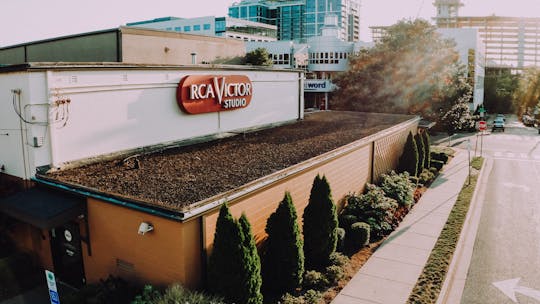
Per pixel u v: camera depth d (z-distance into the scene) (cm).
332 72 6644
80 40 2166
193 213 973
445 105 4112
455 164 3145
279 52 6412
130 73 1595
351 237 1509
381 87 4228
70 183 1187
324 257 1333
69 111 1386
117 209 1081
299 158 1573
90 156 1471
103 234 1130
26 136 1302
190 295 940
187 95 1831
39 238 1306
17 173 1345
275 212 1201
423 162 2658
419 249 1497
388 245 1535
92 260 1175
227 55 2786
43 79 1302
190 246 998
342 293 1182
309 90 6525
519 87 8769
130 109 1609
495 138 4753
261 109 2425
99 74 1478
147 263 1048
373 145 2156
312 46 6631
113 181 1232
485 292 1223
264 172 1352
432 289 1205
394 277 1280
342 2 16000
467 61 6200
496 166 3192
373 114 3409
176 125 1831
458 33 6166
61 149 1369
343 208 1817
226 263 995
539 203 2170
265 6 16175
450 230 1691
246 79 2203
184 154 1664
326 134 2200
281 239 1162
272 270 1177
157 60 2256
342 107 4453
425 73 4097
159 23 9462
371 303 1127
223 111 2100
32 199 1190
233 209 1124
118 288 1048
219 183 1216
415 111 4156
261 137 2117
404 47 4128
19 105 1301
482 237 1670
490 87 8806
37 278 1284
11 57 2525
